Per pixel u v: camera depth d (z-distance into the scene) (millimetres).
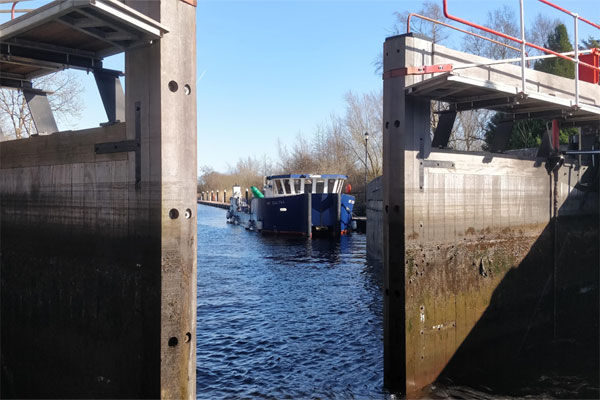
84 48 6441
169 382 5082
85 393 6137
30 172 7152
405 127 7039
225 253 23203
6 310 7805
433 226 7500
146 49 5062
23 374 7371
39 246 6992
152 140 5027
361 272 17297
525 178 9625
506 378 8094
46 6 4863
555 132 10188
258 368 8297
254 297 13406
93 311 5984
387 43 7273
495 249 8836
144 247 5176
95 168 5875
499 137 9727
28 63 6852
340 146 49938
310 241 28172
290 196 30609
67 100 19719
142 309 5223
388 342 7270
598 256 12055
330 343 9484
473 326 8352
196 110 5242
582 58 12039
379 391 7305
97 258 5891
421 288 7312
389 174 7215
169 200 5004
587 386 7812
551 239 10398
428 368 7457
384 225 7352
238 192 51156
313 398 7121
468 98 7535
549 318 10297
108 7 4348
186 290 5180
